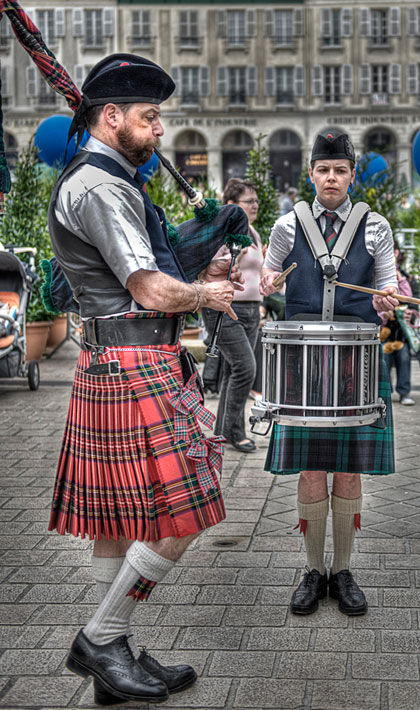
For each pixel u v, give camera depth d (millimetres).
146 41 49969
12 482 5082
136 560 2566
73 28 49719
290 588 3475
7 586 3537
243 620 3189
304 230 3277
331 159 3217
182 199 11109
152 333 2576
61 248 2584
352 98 50031
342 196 3256
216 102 50219
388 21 49531
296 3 49594
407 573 3607
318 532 3334
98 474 2604
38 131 11000
